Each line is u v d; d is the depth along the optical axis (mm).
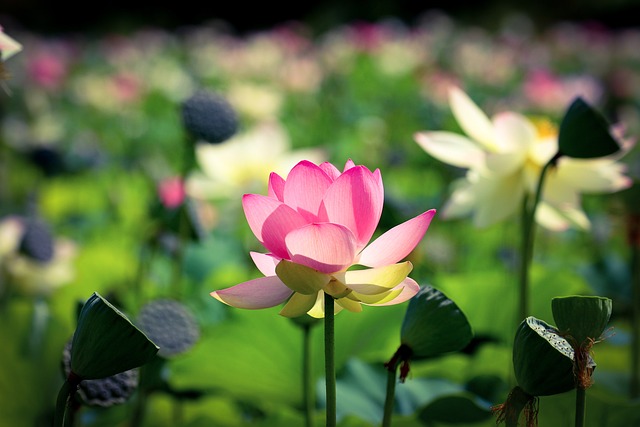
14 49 1737
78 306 1871
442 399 1982
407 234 1612
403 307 2484
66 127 8766
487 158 2279
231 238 3955
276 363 2295
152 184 4484
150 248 2975
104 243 4000
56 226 4805
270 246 1607
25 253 3221
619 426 1977
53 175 5523
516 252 3867
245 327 2309
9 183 6258
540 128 2641
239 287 1620
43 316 2273
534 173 2318
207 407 2330
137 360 1608
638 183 2314
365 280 1592
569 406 1995
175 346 2025
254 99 6480
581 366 1593
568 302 1603
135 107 8719
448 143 2330
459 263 4141
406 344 1729
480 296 2713
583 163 2314
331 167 1675
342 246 1562
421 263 3498
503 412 1643
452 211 2367
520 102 7711
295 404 2291
